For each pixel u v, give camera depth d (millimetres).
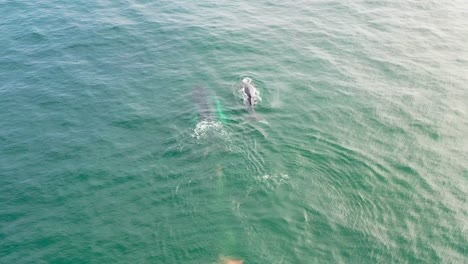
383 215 19547
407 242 18312
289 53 33500
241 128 24969
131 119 25906
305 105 27312
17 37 34969
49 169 22125
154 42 34781
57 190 20828
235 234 18219
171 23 37875
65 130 25000
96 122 25688
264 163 22203
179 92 28609
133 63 31891
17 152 23281
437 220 19469
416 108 27297
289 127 25188
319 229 18594
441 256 17797
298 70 31328
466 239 18578
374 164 22547
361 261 17359
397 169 22344
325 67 31734
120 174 21703
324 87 29281
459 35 36594
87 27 36906
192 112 26531
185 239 18078
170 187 20766
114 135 24609
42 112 26516
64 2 41719
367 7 41844
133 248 17781
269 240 17969
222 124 25359
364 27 37938
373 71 31359
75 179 21453
